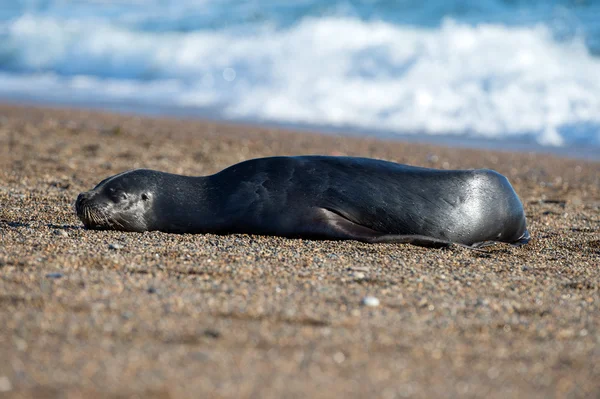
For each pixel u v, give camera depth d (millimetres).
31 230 24609
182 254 22000
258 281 19406
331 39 74625
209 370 13352
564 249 25594
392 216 24734
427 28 75438
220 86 74875
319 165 25547
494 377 13547
